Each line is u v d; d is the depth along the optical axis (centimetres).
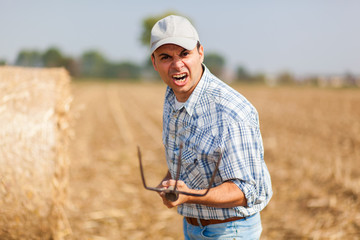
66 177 499
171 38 196
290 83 6681
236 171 195
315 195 579
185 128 212
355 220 482
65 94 465
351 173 686
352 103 2138
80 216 509
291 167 743
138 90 4100
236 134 197
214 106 204
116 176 723
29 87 406
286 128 1235
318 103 2152
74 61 7531
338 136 1062
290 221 496
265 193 212
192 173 215
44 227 367
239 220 219
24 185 362
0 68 436
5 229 361
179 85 206
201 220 226
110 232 473
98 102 2433
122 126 1381
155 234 474
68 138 496
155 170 778
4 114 372
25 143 368
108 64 9369
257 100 2389
